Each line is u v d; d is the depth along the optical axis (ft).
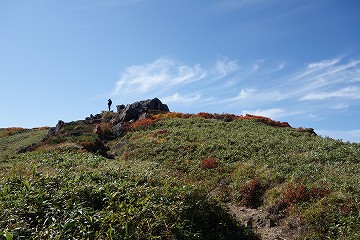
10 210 32.83
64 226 30.27
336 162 70.74
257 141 97.96
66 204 35.37
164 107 204.23
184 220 35.91
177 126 139.64
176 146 100.12
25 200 35.22
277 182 60.75
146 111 180.14
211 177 72.08
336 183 53.98
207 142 101.60
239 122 140.05
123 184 42.68
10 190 39.86
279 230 46.50
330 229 41.42
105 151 118.11
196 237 34.32
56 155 86.74
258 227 48.49
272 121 148.25
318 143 90.53
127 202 38.24
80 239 29.27
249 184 61.16
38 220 31.91
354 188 50.72
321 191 50.96
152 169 66.95
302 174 61.41
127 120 164.76
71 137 130.62
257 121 146.00
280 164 70.54
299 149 85.61
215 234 37.91
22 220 31.42
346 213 43.42
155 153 97.76
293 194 52.13
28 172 55.62
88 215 33.22
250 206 57.00
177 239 32.83
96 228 31.50
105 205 36.91
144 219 33.60
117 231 31.19
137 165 69.77
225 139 102.99
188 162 84.74
